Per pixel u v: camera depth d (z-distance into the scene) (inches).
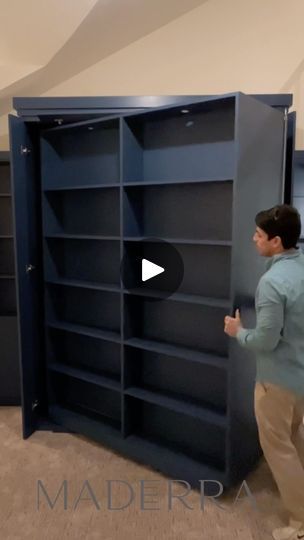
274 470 65.8
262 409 65.1
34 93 129.7
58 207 104.1
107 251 97.8
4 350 114.3
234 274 70.9
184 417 89.1
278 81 114.3
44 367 106.5
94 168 97.0
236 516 71.7
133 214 88.0
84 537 66.9
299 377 61.2
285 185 87.4
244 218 71.9
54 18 94.7
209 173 79.7
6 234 122.8
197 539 66.5
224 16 116.7
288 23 111.6
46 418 104.8
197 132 80.4
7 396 116.1
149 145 87.8
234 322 66.7
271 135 79.0
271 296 58.6
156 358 92.4
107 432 94.0
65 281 101.0
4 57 110.6
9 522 70.3
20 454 91.6
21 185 93.8
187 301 78.5
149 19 113.7
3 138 133.8
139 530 68.5
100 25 105.7
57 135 100.0
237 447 78.5
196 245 83.1
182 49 120.9
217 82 119.6
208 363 76.4
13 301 125.1
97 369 103.2
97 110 87.7
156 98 84.7
